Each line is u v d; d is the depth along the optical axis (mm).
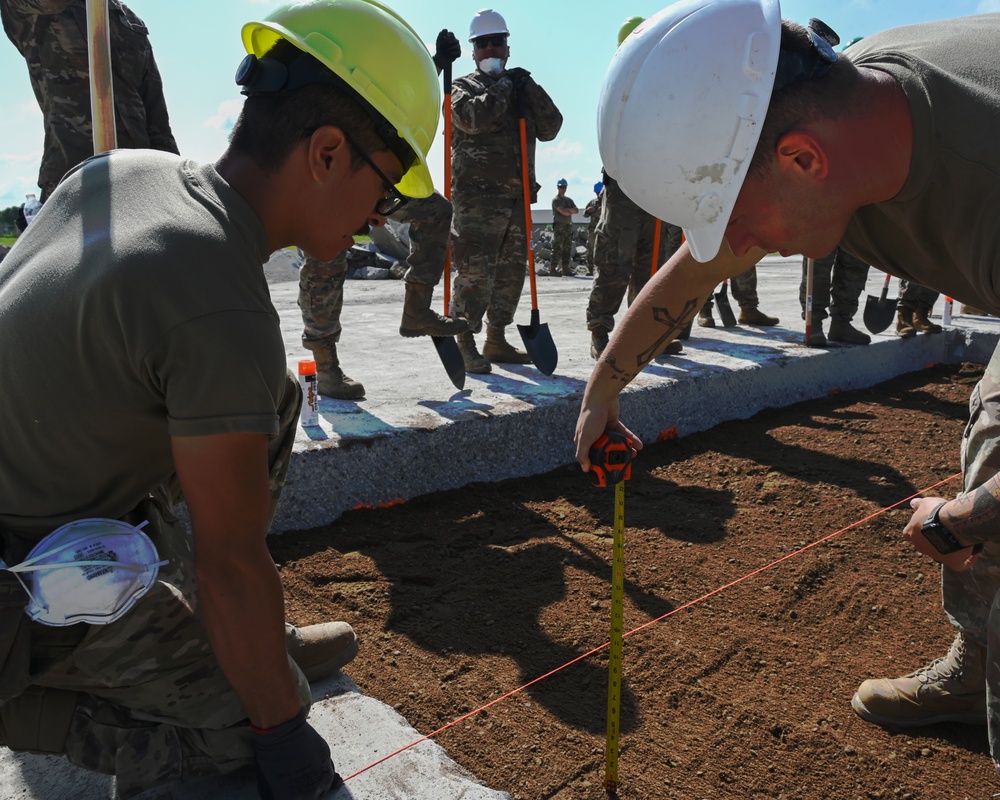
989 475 1749
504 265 4949
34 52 3504
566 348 5672
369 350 5562
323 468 3250
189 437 1217
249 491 1266
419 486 3564
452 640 2475
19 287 1298
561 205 14742
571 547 3158
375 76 1363
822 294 5992
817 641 2523
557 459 4055
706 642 2486
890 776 1948
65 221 1350
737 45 1362
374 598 2709
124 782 1432
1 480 1350
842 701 2227
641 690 2242
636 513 3518
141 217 1273
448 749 1978
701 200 1441
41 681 1406
